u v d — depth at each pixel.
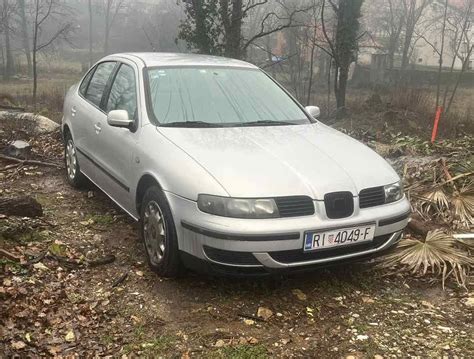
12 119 9.37
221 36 13.20
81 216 5.36
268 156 3.93
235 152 3.96
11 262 4.09
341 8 14.75
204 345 3.28
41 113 12.95
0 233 4.51
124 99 4.96
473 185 5.98
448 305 3.96
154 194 4.04
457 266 4.42
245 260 3.54
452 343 3.41
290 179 3.68
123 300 3.75
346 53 14.81
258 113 4.82
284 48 19.25
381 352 3.29
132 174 4.44
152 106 4.55
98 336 3.33
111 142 4.88
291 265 3.58
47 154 8.08
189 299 3.80
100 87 5.64
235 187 3.56
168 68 5.00
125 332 3.38
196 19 12.77
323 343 3.36
